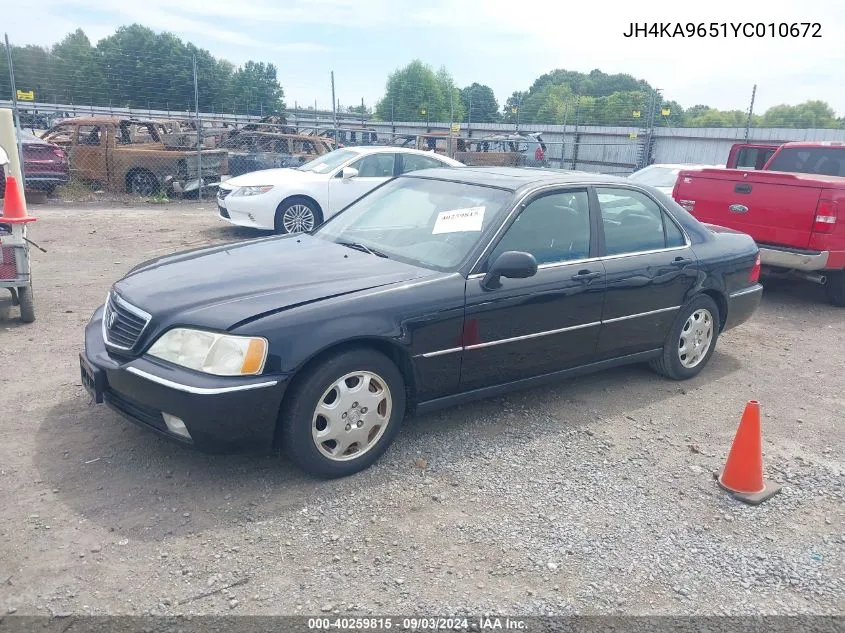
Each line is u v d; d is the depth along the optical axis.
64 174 14.75
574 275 4.65
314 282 3.98
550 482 3.99
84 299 7.27
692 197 8.93
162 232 11.80
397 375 3.99
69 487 3.66
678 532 3.58
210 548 3.23
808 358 6.57
